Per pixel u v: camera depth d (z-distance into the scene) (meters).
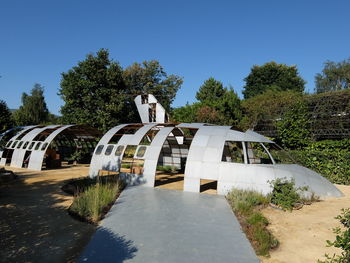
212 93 33.09
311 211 7.52
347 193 9.96
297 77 44.69
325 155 12.97
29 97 45.31
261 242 5.02
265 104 22.83
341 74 44.94
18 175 13.46
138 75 38.16
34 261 4.20
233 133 10.44
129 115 27.72
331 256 4.62
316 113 18.66
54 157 17.53
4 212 6.96
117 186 9.48
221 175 9.35
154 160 10.66
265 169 9.10
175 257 4.35
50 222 6.19
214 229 5.74
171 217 6.55
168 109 39.03
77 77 25.66
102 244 4.84
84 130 19.44
